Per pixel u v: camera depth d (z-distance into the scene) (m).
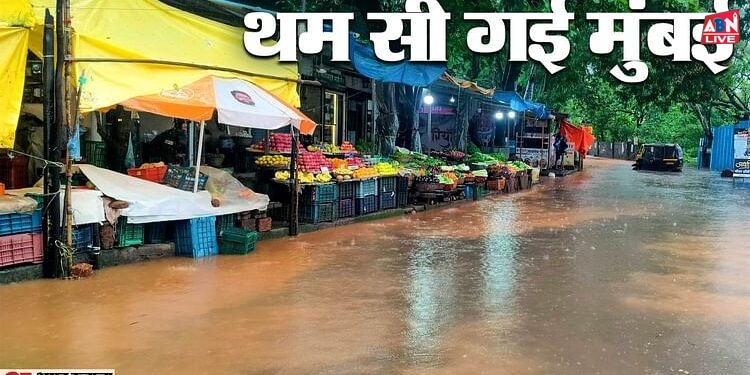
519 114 29.73
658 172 35.56
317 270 8.10
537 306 6.57
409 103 19.92
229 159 13.57
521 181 22.23
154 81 8.23
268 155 12.04
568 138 32.75
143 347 5.10
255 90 9.88
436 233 11.55
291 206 10.84
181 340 5.28
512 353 5.12
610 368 4.82
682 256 9.52
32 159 9.79
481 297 6.90
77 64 7.33
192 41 9.34
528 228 12.37
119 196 8.14
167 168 9.59
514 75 25.69
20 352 4.95
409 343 5.32
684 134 52.19
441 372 4.69
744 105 37.12
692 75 26.73
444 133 25.05
